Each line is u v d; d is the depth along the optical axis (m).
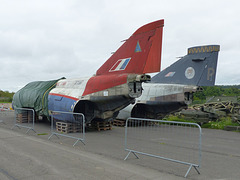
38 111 13.34
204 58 13.43
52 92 12.29
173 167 5.47
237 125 14.05
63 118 11.12
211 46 13.30
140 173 4.94
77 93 10.85
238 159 6.52
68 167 5.26
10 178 4.47
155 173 4.97
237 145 8.67
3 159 5.85
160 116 15.05
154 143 8.50
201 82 13.37
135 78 8.75
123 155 6.53
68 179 4.47
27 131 10.44
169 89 13.52
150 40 8.84
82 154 6.55
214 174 5.05
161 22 8.55
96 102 10.21
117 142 8.54
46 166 5.31
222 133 12.00
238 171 5.34
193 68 13.84
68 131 10.60
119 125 14.41
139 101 14.30
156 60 8.55
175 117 18.30
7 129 11.49
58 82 13.16
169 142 8.82
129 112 13.92
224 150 7.70
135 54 9.32
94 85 10.27
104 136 9.94
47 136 9.57
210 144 8.74
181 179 4.64
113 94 9.33
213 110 16.47
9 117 17.94
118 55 10.10
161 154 6.74
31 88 14.91
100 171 5.01
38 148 7.22
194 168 5.43
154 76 15.95
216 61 13.02
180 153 6.97
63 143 8.15
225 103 18.81
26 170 5.00
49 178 4.51
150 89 14.55
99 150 7.11
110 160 5.96
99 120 11.82
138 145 8.03
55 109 11.57
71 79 12.59
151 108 14.95
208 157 6.64
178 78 14.47
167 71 15.21
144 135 10.45
